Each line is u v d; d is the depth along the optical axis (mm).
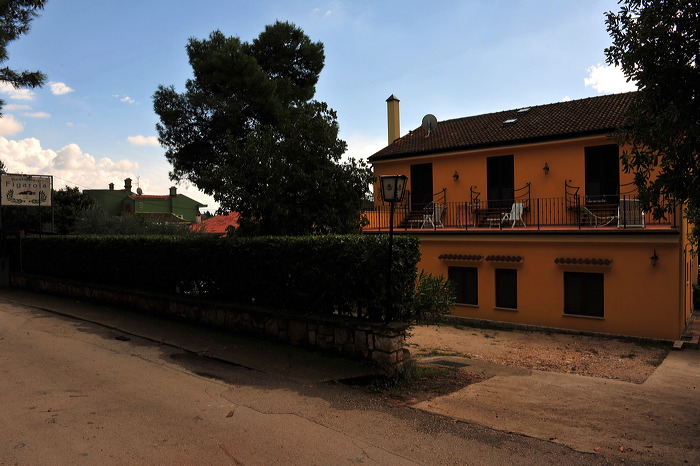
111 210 54844
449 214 19578
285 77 20766
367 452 4590
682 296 13133
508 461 4457
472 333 14078
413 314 7699
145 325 10406
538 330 14422
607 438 5133
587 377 8727
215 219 35250
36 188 18125
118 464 4203
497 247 15242
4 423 5062
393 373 7086
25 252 17156
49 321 10977
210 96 18641
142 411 5547
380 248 7422
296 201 11312
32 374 6898
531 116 19828
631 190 15703
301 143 11305
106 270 13391
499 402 6434
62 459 4262
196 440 4773
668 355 11281
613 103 18016
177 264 11102
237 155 11125
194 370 7367
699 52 5242
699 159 5324
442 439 4965
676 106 5336
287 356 7992
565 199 16953
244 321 9453
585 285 13805
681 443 5035
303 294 8562
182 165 19906
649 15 5426
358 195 11609
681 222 12547
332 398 6234
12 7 18422
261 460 4367
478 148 18578
